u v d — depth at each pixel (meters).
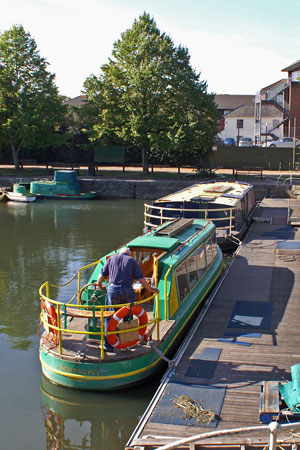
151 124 40.41
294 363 8.55
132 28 42.12
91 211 32.03
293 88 54.06
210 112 42.56
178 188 38.19
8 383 9.31
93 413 8.28
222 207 20.61
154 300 9.88
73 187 38.16
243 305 11.85
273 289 13.12
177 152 44.47
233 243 19.34
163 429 6.65
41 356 8.98
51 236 23.59
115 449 7.35
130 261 8.62
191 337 9.80
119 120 42.22
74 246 21.33
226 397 7.42
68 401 8.60
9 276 16.75
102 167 52.34
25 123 41.59
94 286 10.12
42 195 38.16
